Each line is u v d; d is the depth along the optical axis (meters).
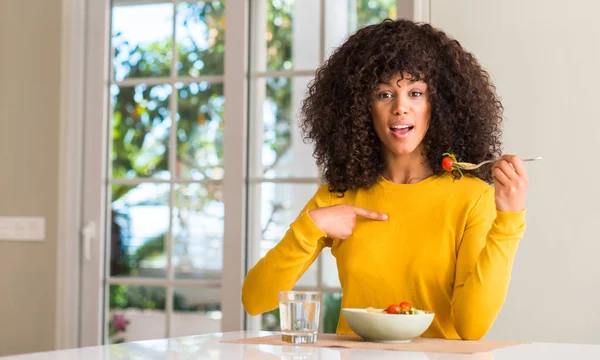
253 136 3.11
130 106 3.31
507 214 1.38
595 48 2.55
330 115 1.68
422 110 1.56
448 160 1.44
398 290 1.51
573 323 2.53
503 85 2.62
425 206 1.54
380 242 1.53
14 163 3.36
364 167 1.61
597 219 2.53
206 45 3.20
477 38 2.65
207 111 3.19
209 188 3.17
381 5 2.94
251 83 3.12
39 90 3.34
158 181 3.25
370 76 1.57
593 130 2.54
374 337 1.29
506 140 2.61
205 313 3.15
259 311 1.59
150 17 3.30
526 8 2.61
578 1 2.57
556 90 2.58
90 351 1.15
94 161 3.31
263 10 3.11
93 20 3.35
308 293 1.27
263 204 3.08
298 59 3.05
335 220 1.51
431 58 1.57
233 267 3.09
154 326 3.22
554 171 2.57
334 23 3.00
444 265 1.50
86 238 3.29
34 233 3.31
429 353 1.13
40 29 3.36
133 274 3.27
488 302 1.39
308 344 1.24
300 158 3.04
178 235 3.21
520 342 1.31
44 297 3.29
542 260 2.57
